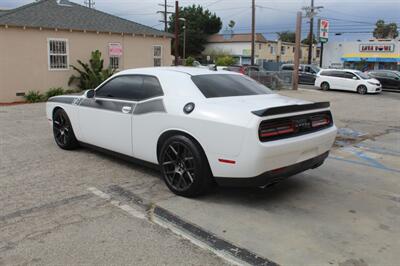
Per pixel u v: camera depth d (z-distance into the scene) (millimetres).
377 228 3998
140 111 5164
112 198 4633
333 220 4164
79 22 18750
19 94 16672
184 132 4574
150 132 5039
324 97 20328
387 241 3711
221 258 3328
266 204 4562
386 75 26656
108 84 5859
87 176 5430
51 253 3354
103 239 3613
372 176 5863
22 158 6316
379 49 48031
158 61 22438
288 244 3600
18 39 16359
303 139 4398
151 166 5277
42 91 17422
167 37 22500
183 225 3939
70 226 3869
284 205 4551
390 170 6223
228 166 4207
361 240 3721
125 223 3961
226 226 3943
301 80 30391
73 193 4770
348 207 4559
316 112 4738
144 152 5223
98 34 19250
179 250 3441
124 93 5555
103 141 5926
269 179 4176
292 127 4375
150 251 3416
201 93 4770
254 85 5551
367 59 48906
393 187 5359
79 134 6445
